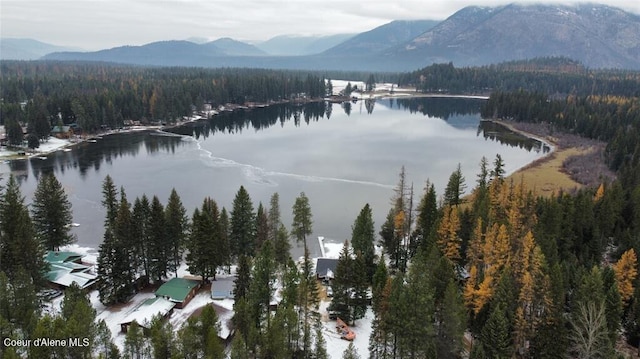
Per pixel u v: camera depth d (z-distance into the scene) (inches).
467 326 2353.6
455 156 7155.5
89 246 3720.5
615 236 3408.0
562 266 2591.0
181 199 4931.1
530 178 5649.6
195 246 2942.9
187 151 7288.4
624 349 2321.6
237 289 2566.4
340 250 3671.3
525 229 2965.1
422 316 2065.7
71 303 2207.2
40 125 7495.1
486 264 2664.9
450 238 2834.6
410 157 7042.3
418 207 3750.0
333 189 5354.3
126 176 5821.9
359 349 2313.0
